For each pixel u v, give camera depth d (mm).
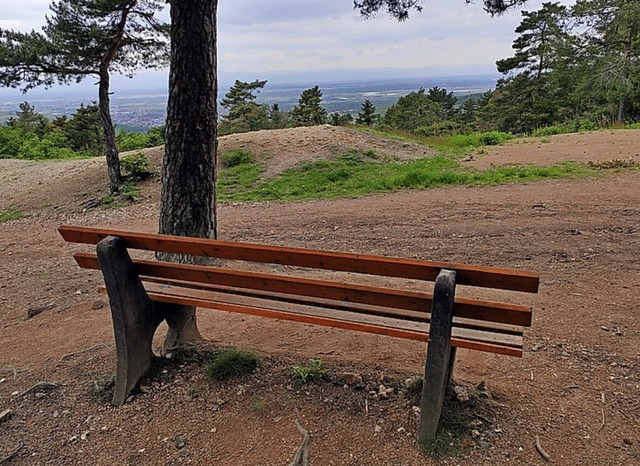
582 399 2566
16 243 7949
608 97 28203
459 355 3088
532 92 41312
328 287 2311
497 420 2365
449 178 9719
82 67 10867
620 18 26531
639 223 5887
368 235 6367
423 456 2137
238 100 52344
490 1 6203
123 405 2594
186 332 3133
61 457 2246
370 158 13234
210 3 3131
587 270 4543
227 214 8594
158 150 14781
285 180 11164
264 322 3709
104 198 11320
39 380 2924
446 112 66625
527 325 2088
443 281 1974
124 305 2590
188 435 2344
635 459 2111
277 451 2203
